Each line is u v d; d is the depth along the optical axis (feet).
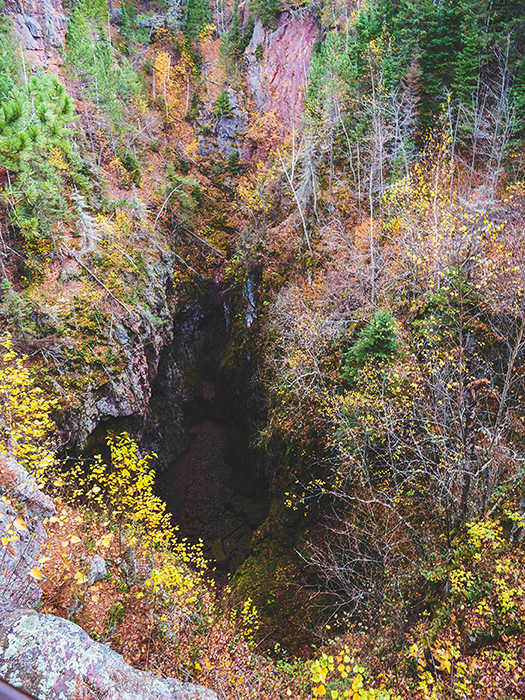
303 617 45.68
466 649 26.84
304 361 56.18
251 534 68.18
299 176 78.28
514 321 38.91
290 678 34.73
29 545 23.36
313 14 107.14
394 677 28.78
